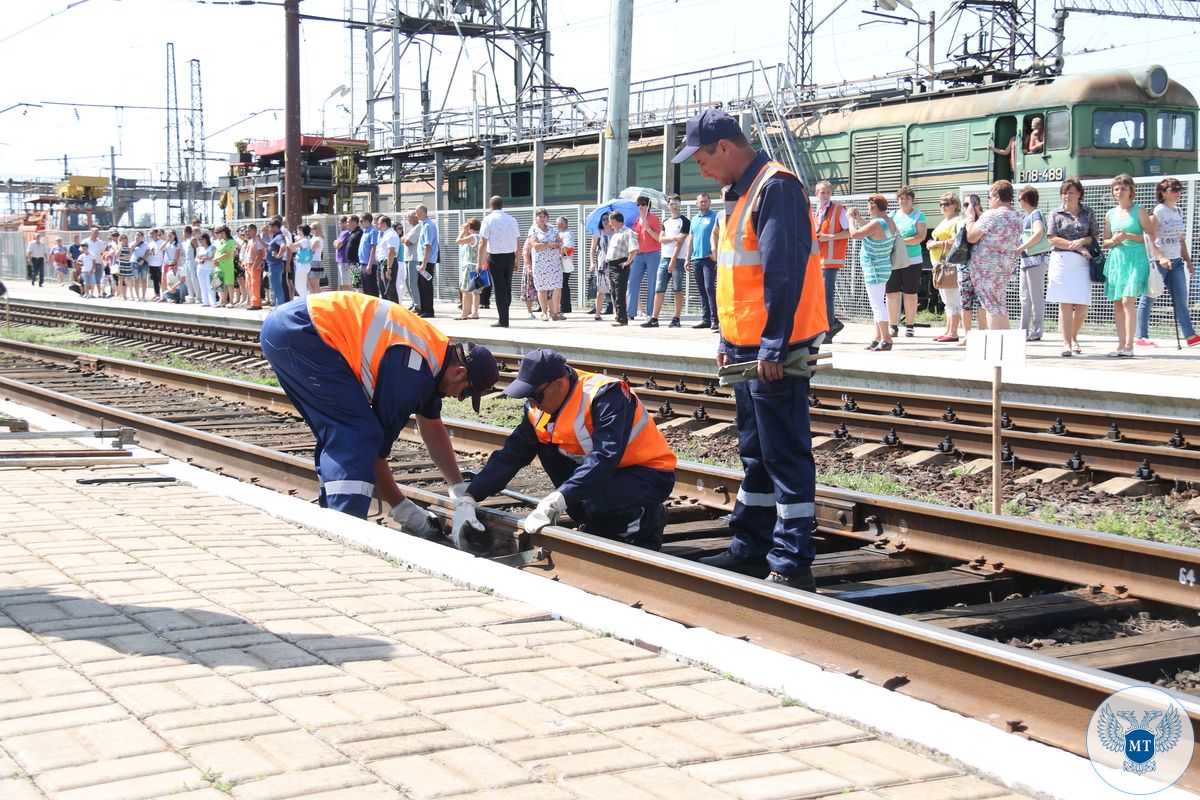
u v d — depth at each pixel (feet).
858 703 11.64
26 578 16.15
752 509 19.48
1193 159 63.52
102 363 51.85
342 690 11.96
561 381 19.15
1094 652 14.67
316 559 17.66
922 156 67.72
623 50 65.46
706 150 17.58
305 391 20.52
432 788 9.69
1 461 25.02
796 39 116.88
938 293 66.95
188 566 16.99
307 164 120.88
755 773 10.27
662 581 17.07
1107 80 59.98
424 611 14.96
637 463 19.83
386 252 65.67
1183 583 16.65
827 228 43.91
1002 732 11.02
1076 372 34.96
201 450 30.48
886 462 30.01
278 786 9.62
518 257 82.94
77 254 127.54
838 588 18.37
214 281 90.74
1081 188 40.27
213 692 11.79
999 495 22.85
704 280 57.36
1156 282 40.37
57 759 10.05
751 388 17.89
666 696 12.13
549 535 18.80
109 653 12.97
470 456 30.86
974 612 16.70
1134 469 26.94
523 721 11.30
